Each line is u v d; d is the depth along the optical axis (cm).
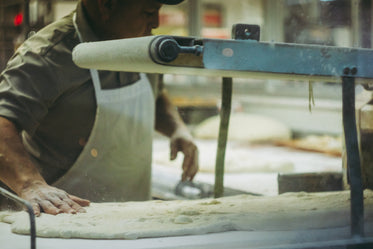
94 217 113
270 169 262
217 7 334
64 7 169
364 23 131
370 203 118
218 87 376
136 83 200
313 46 88
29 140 168
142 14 160
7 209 122
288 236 95
